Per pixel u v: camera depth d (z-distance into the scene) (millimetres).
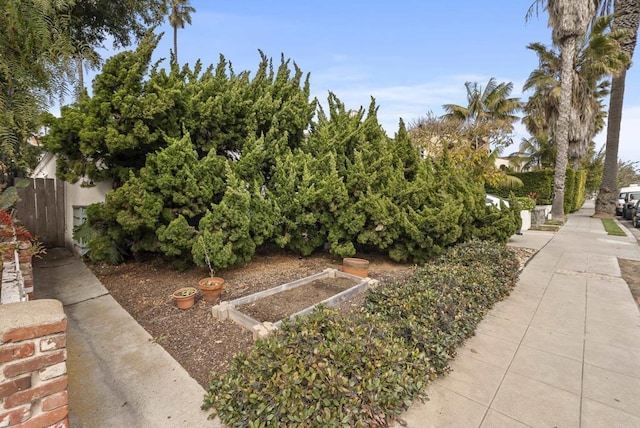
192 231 4547
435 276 4137
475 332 3555
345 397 2029
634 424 2203
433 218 5488
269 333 2900
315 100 6957
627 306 4352
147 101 4246
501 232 7102
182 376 2578
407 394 2297
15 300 2150
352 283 4832
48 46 2623
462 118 17828
